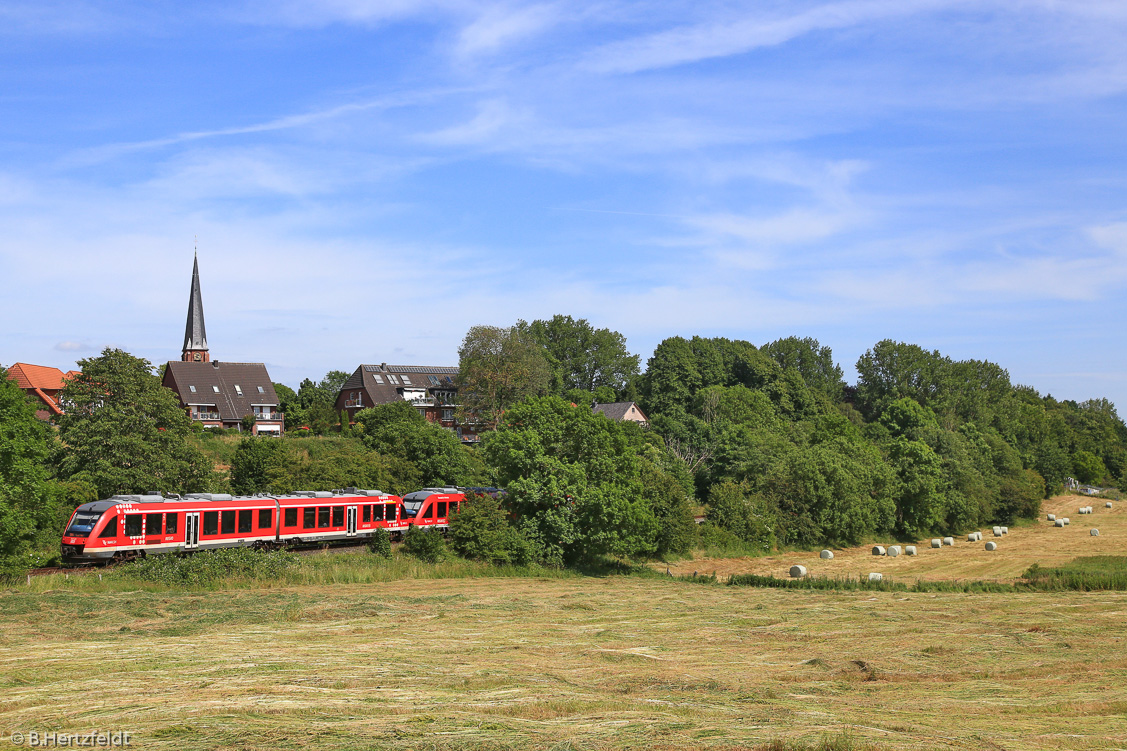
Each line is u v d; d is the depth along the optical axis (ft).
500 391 297.33
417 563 119.96
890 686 47.62
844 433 272.51
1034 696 44.65
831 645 65.10
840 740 31.07
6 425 90.99
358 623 72.43
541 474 139.44
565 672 49.29
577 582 121.49
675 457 219.20
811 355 445.37
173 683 41.68
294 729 31.07
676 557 168.66
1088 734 35.12
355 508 128.67
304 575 104.27
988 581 126.93
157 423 132.16
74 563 100.32
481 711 36.11
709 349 367.86
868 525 209.46
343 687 41.63
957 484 246.68
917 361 410.11
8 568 87.61
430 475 181.68
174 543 105.19
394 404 225.76
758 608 91.45
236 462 159.43
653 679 46.65
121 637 61.36
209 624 68.90
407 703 37.27
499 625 73.15
